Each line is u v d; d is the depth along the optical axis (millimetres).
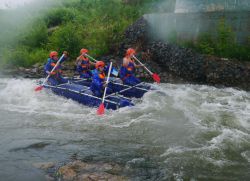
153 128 9219
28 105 11195
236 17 13977
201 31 14500
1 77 14766
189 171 7043
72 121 9773
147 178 6742
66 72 15109
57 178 6637
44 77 14812
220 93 12227
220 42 14203
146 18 15867
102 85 10977
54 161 7352
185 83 13539
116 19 18469
